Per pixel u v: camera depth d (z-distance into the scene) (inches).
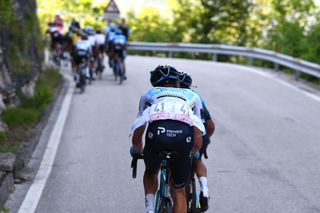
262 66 1031.0
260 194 304.8
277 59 861.8
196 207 234.2
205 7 1612.9
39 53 772.6
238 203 290.5
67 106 589.6
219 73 866.1
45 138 442.3
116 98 639.8
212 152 394.9
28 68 592.4
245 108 561.6
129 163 369.7
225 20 1611.7
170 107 211.8
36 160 374.9
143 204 290.5
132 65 1016.9
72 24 843.4
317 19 977.5
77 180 331.0
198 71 898.1
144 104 223.6
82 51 679.1
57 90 678.5
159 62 1087.6
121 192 309.6
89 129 476.1
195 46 1240.8
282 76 807.1
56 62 1016.9
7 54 527.5
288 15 1509.6
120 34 773.3
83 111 560.4
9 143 372.2
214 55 1190.3
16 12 613.3
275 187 316.5
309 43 858.1
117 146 416.8
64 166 361.4
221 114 532.1
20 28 618.8
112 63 812.6
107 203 291.3
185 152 208.2
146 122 215.2
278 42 966.4
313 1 1379.2
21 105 497.4
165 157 206.4
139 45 1375.5
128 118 522.9
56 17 1040.8
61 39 1022.4
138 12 1879.9
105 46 861.2
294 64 767.1
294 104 580.1
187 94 221.6
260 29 1632.6
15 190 308.3
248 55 1021.8
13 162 320.2
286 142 422.0
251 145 413.7
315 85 713.0
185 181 215.3
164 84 225.9
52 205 286.5
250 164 363.6
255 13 1635.1
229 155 386.6
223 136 442.6
